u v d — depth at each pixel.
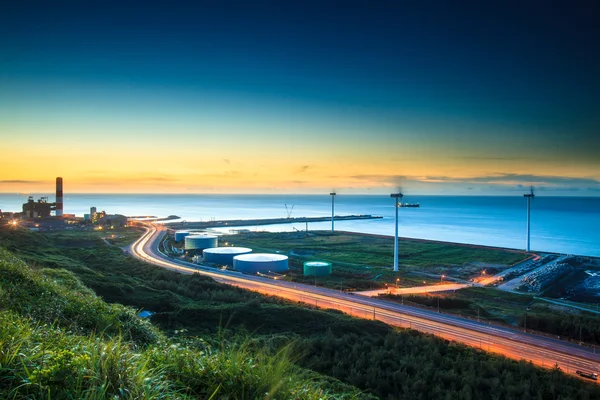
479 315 66.81
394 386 35.00
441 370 39.03
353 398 9.88
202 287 75.12
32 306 16.86
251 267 105.00
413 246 163.25
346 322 52.84
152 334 18.95
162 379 6.95
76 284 41.00
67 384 6.02
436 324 58.88
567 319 60.69
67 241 129.00
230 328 47.47
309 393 7.41
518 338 53.47
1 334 7.07
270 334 43.88
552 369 42.34
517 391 35.22
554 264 126.31
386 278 102.19
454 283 99.62
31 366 6.34
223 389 7.02
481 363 41.50
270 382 7.07
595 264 131.75
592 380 40.94
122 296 53.50
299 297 73.56
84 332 16.58
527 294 90.12
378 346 45.66
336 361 39.47
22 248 87.25
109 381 5.91
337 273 105.56
